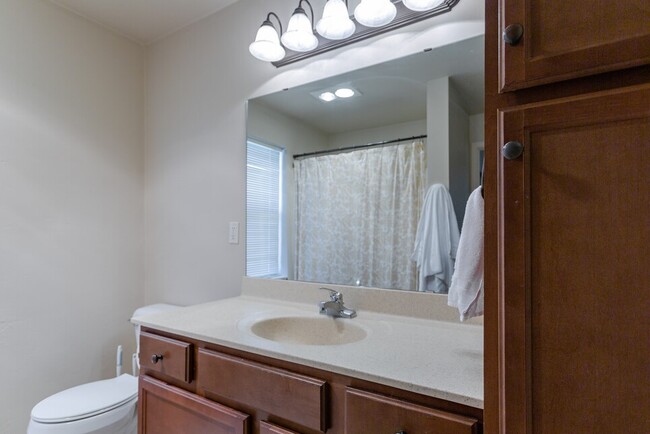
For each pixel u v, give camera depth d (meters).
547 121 0.55
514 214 0.58
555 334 0.55
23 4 1.68
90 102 1.94
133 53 2.14
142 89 2.18
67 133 1.84
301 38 1.42
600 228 0.52
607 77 0.53
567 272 0.54
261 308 1.42
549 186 0.55
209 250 1.87
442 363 0.84
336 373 0.83
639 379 0.50
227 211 1.80
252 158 1.71
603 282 0.52
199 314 1.32
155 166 2.13
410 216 1.31
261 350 0.94
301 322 1.29
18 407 1.63
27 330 1.68
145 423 1.21
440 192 1.25
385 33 1.36
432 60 1.27
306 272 1.53
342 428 0.82
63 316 1.81
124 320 2.07
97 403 1.38
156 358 1.17
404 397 0.75
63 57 1.82
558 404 0.55
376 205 1.38
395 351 0.92
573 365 0.54
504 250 0.59
